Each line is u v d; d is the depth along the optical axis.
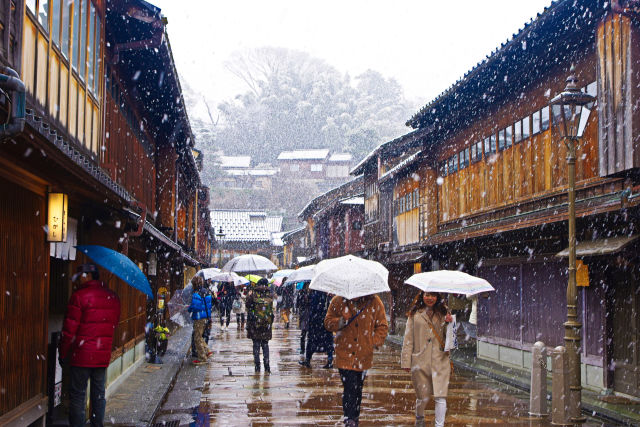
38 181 6.43
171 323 25.00
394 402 10.46
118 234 11.02
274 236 73.94
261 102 108.25
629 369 11.34
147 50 11.44
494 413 9.73
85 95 8.43
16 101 4.19
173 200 18.97
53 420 8.01
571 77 9.99
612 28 10.86
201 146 91.75
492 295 17.28
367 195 33.66
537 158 14.79
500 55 14.39
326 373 13.74
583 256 11.39
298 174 93.94
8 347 5.75
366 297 7.77
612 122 10.77
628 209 10.15
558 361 9.20
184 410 9.76
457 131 20.09
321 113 103.12
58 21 7.11
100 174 6.75
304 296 16.97
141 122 14.96
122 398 10.23
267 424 8.70
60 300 8.21
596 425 9.16
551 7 11.84
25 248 6.23
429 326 7.70
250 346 20.14
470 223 18.77
